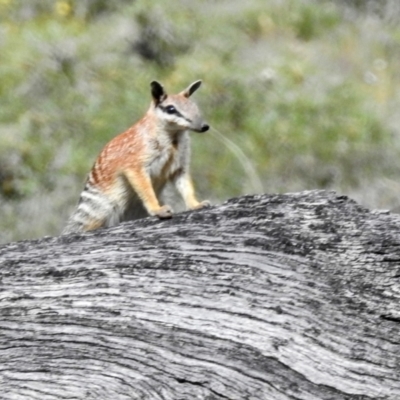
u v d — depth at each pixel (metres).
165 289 8.17
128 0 30.62
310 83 27.39
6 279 8.45
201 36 28.97
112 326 8.08
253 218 8.59
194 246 8.41
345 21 30.44
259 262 8.20
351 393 7.63
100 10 30.39
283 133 25.64
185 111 11.58
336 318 7.86
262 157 25.09
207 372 7.77
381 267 8.05
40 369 8.00
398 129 26.27
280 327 7.86
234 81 27.02
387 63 28.80
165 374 7.82
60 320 8.17
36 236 23.16
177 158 11.77
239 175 24.39
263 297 8.01
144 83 27.30
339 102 26.84
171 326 7.99
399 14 30.77
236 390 7.70
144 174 11.49
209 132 25.16
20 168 24.66
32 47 28.42
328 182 24.88
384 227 8.30
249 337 7.86
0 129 25.73
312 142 25.52
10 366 8.05
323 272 8.07
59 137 25.67
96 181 11.75
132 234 8.73
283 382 7.68
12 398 7.95
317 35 29.77
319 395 7.64
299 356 7.74
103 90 27.05
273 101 26.55
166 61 28.19
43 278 8.41
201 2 30.44
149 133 11.55
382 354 7.73
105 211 11.73
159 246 8.48
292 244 8.25
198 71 27.41
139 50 28.42
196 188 24.05
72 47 28.30
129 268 8.34
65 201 23.95
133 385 7.82
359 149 25.45
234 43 28.83
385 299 7.92
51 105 26.59
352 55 28.94
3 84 27.14
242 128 25.81
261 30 29.66
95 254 8.52
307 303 7.94
